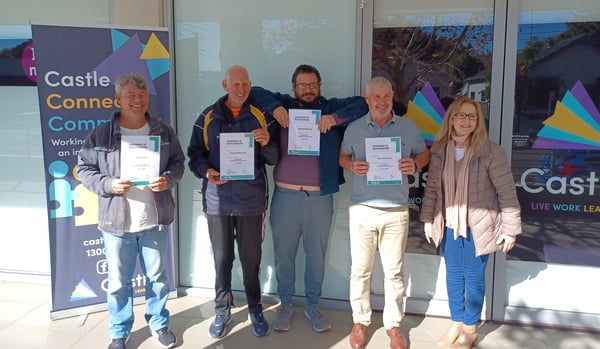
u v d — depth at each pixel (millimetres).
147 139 2758
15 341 3080
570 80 3076
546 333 3191
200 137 3051
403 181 2926
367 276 3035
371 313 3152
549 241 3234
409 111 3314
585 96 3068
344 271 3562
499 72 3139
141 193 2826
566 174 3152
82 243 3352
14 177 4008
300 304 3617
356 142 2943
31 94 3873
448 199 2844
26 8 3779
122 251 2846
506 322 3338
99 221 2836
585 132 3094
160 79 3357
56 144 3186
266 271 3693
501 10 3092
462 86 3223
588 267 3207
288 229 3143
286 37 3449
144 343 3064
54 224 3266
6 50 3826
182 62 3629
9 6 3791
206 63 3594
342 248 3539
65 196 3264
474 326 2959
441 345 3023
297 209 3098
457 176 2812
